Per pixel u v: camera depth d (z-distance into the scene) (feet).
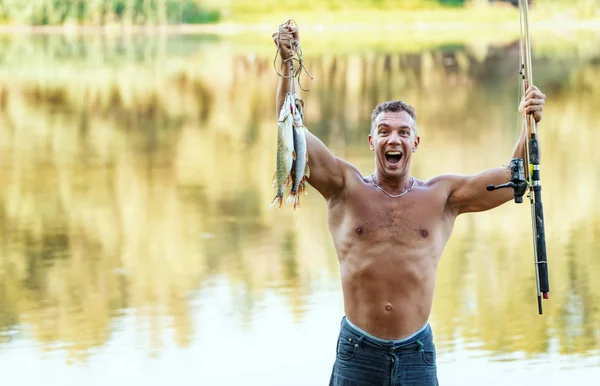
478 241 40.65
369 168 56.80
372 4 154.81
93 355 28.66
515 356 27.78
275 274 36.73
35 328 31.14
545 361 27.40
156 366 27.76
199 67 106.11
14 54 120.88
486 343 28.81
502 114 75.15
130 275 37.32
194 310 32.76
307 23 150.82
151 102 86.02
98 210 49.39
